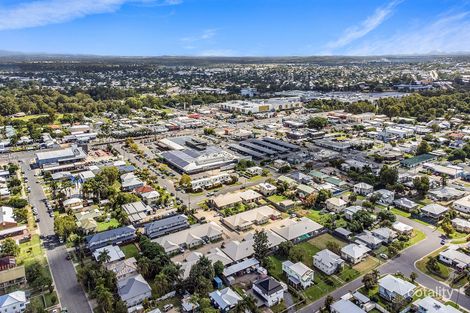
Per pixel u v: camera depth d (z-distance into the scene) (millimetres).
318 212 125125
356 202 131875
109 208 127062
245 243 98938
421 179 140000
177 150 192000
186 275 85250
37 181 155625
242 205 130375
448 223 109938
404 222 117062
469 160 180375
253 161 180375
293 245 99188
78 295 82188
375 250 100500
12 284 84750
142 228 113500
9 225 112000
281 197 137750
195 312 76625
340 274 89938
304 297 81500
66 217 110375
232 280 86312
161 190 143000
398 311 76062
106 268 86875
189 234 104312
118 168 166875
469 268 90000
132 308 77125
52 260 96062
